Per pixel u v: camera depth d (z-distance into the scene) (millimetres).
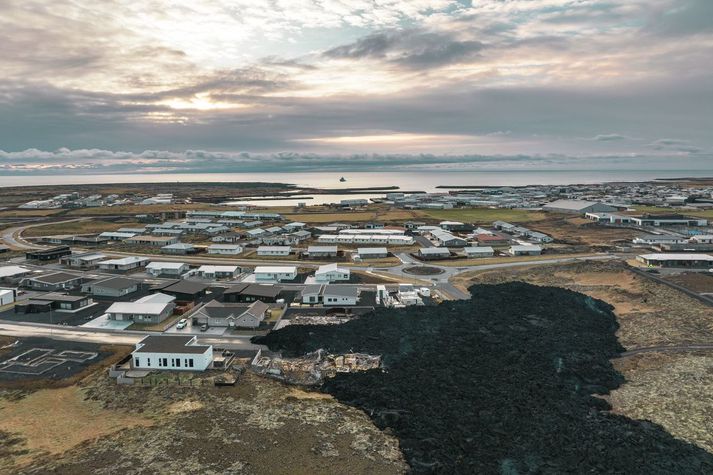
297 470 43375
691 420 54625
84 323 83812
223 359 66312
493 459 48094
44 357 68125
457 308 91000
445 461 46781
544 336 79250
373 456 46469
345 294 96188
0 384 59531
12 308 92625
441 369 66500
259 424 50844
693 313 86625
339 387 60344
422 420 53719
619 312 92875
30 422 50688
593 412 57469
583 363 69875
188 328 81562
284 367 65125
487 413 55875
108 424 50438
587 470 46844
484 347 74500
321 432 50000
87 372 63312
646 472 46438
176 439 47062
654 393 60938
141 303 88875
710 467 46938
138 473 41562
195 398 56250
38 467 42062
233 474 42188
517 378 64625
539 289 102875
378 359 68812
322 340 74438
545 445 50688
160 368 63781
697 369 65688
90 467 42188
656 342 76750
